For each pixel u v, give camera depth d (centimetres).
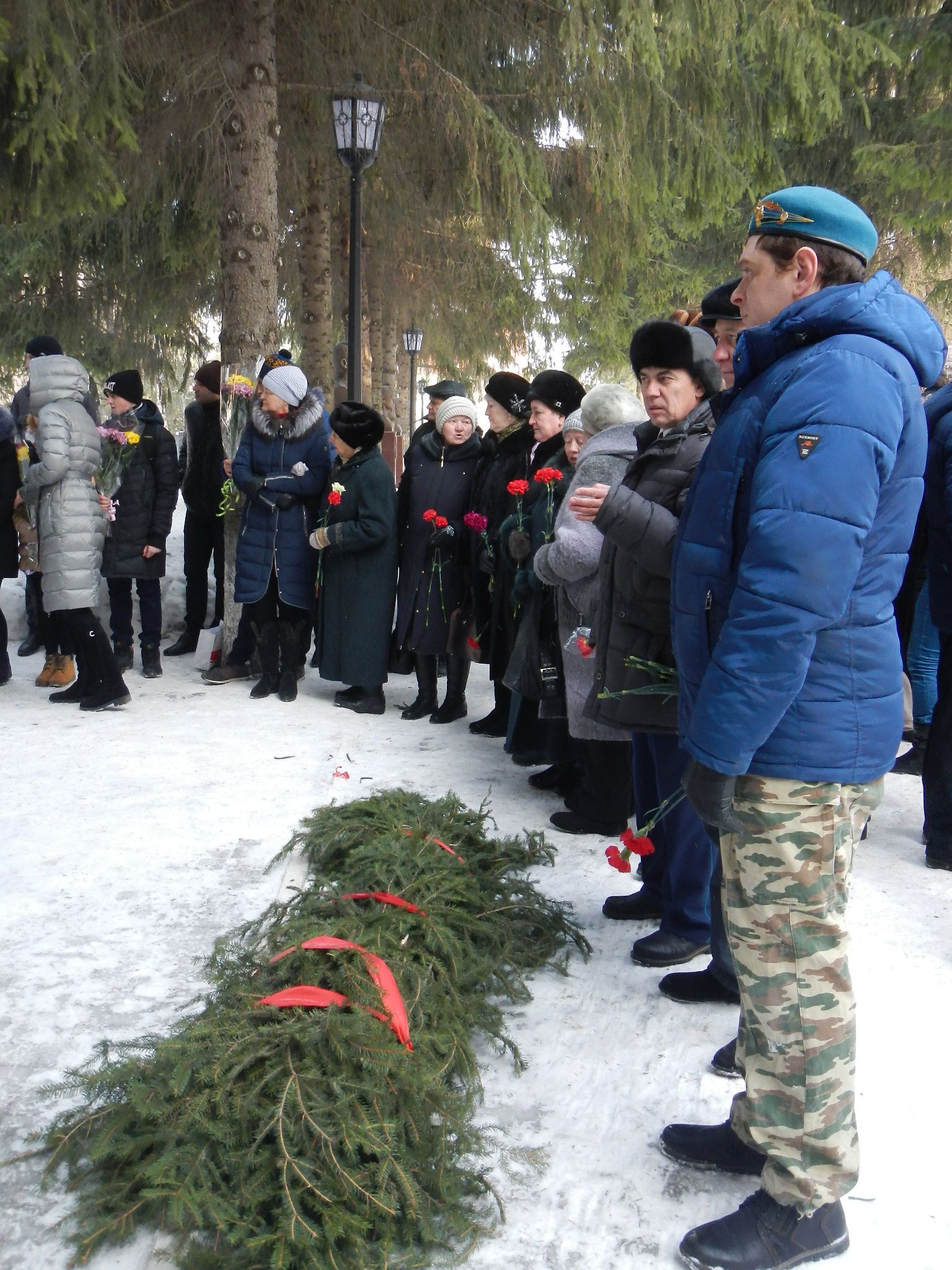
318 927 268
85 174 573
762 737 172
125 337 1275
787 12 727
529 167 751
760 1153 213
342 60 827
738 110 794
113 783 449
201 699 607
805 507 167
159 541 643
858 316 176
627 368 1738
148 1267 190
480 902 305
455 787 455
